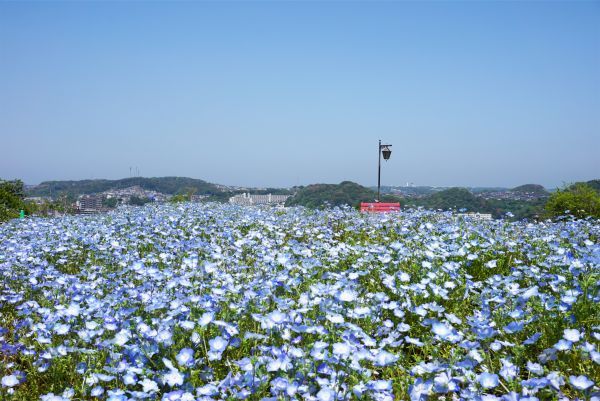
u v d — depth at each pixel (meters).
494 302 4.40
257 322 3.96
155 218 10.07
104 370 3.45
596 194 18.30
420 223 9.34
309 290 4.49
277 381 2.84
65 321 4.31
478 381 2.88
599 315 3.73
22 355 4.08
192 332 3.78
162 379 3.16
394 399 3.10
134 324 3.88
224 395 2.94
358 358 3.10
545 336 3.67
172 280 4.91
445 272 5.18
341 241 8.78
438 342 3.85
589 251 5.63
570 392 3.04
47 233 8.88
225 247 7.11
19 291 5.64
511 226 8.71
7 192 25.25
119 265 6.30
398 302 4.43
